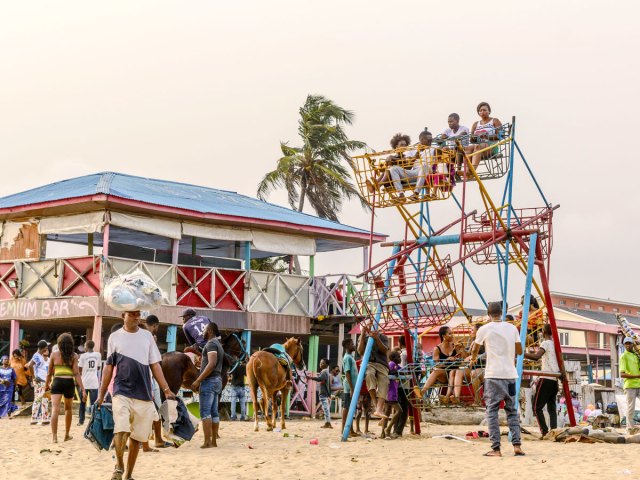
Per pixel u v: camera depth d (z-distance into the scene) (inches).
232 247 1214.3
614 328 1393.9
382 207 608.4
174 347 979.9
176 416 565.0
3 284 1011.9
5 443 600.1
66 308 946.1
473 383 596.4
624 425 919.7
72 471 463.2
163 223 987.3
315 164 1856.5
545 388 595.2
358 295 625.0
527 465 441.4
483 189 576.4
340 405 1089.4
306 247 1114.7
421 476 418.9
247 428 773.3
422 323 616.1
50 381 612.1
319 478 423.8
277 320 1061.1
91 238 1079.0
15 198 1072.2
